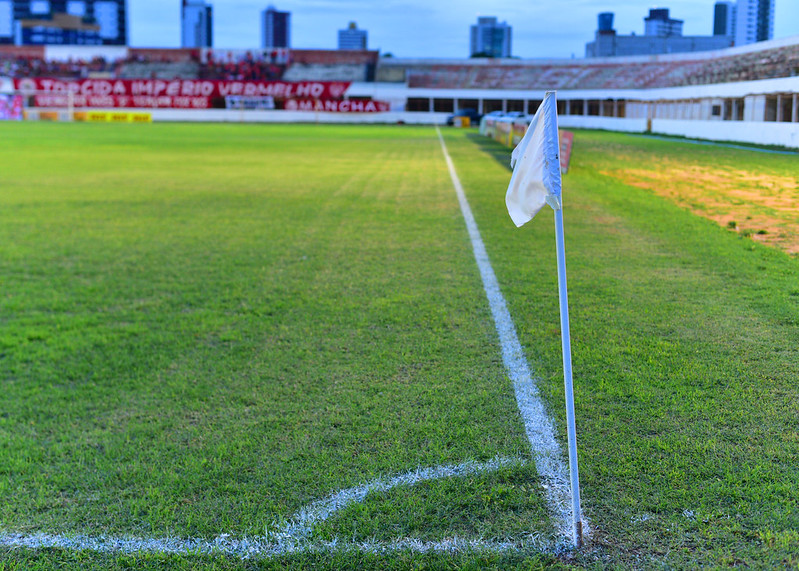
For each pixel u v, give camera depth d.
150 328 5.69
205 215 11.21
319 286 6.89
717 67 46.22
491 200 12.79
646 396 4.09
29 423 3.97
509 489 3.15
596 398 4.10
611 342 5.07
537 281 6.92
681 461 3.34
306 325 5.68
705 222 10.20
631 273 7.18
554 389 4.23
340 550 2.77
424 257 8.10
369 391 4.30
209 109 63.84
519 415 3.91
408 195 13.56
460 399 4.14
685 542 2.75
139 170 18.64
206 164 20.61
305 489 3.21
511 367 4.63
